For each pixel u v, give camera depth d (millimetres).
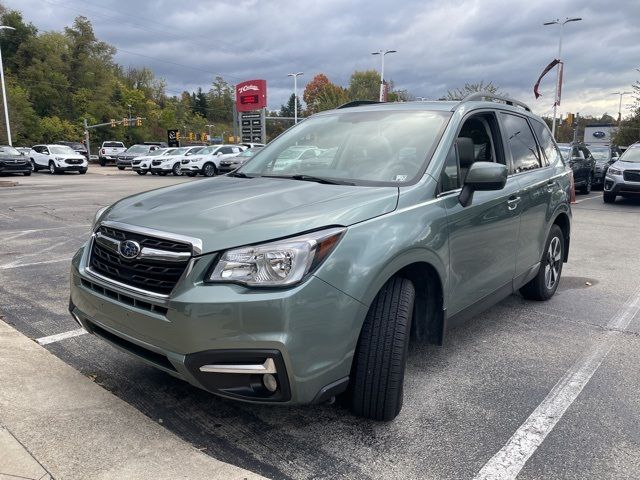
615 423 3104
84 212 12250
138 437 2738
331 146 3910
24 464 2426
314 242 2506
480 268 3729
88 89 84938
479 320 4918
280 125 103500
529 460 2723
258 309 2393
